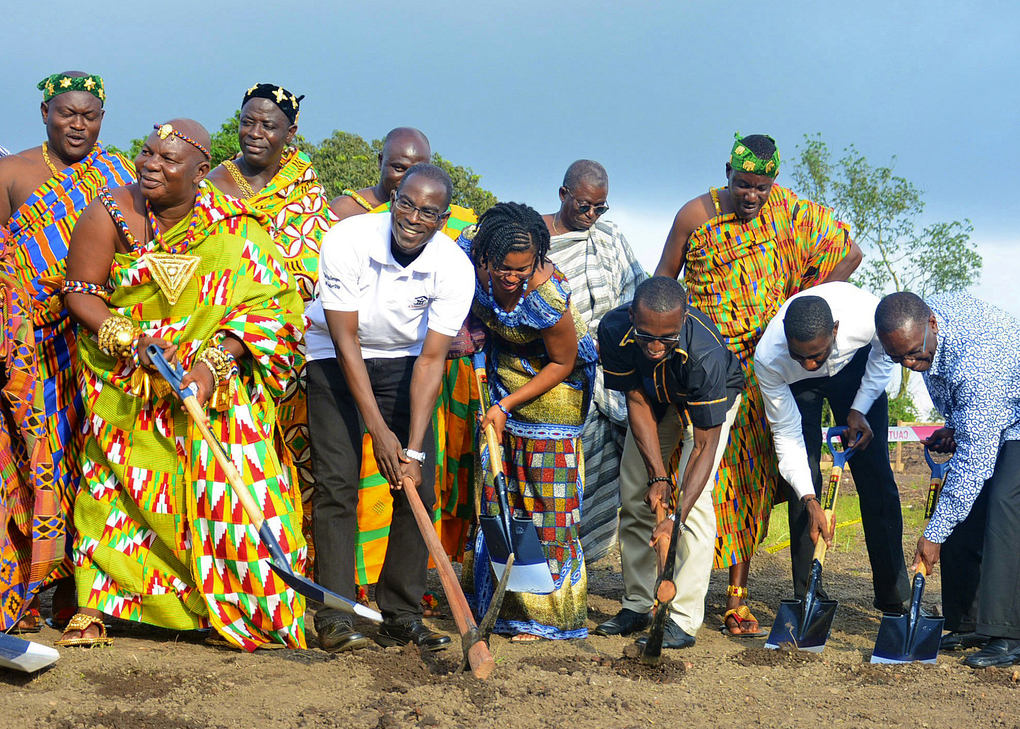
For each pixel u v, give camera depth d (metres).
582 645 4.73
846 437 5.12
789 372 5.00
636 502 5.12
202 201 4.38
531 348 4.83
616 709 3.66
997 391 4.48
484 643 3.84
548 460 4.84
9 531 4.42
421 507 4.03
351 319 4.19
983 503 4.92
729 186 5.50
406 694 3.68
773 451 5.43
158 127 4.26
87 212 4.32
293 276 4.77
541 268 4.60
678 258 5.75
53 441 4.69
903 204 27.53
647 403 4.88
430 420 4.30
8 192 5.00
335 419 4.36
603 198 6.19
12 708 3.40
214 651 4.28
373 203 5.82
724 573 7.07
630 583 5.11
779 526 9.05
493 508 4.93
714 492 5.19
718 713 3.70
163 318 4.31
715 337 4.68
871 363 5.14
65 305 4.68
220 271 4.31
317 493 4.36
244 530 4.21
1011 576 4.45
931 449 5.05
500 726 3.42
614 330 4.76
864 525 5.45
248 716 3.44
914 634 4.49
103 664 3.93
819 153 28.05
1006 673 4.30
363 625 4.95
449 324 4.27
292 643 4.29
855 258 5.72
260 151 5.29
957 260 27.41
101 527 4.31
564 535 4.87
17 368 4.32
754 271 5.50
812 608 4.68
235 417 4.29
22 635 4.53
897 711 3.77
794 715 3.70
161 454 4.27
